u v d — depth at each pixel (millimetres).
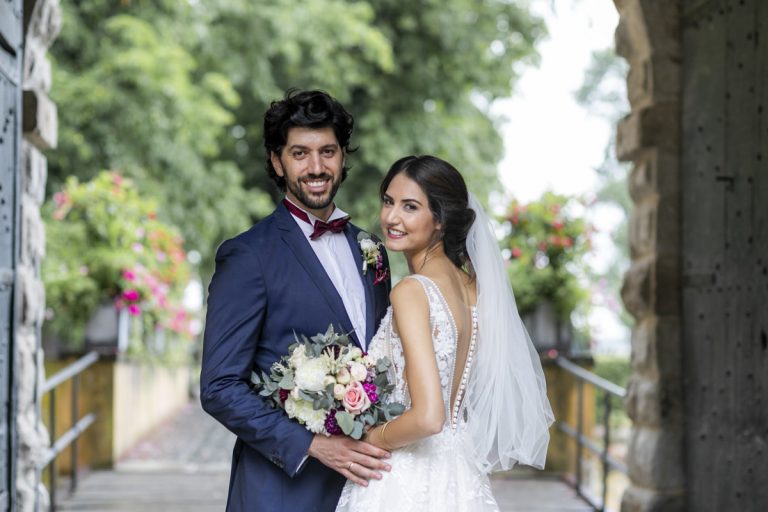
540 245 7508
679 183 4879
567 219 7586
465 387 2818
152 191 10727
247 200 12031
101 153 10445
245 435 2701
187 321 10852
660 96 4879
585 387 7312
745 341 4227
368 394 2650
